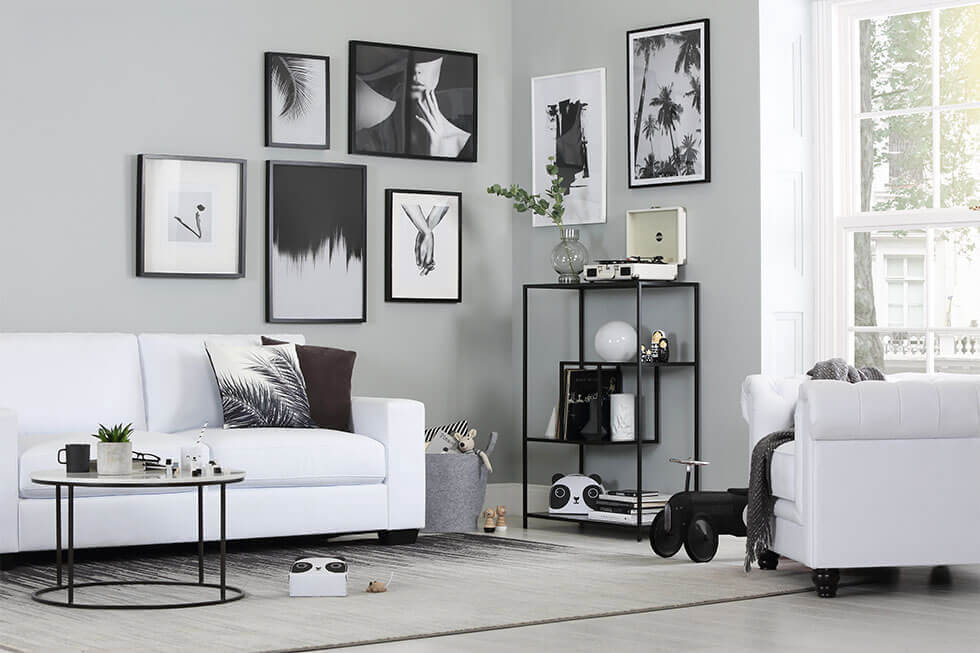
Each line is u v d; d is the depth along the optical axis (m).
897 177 6.57
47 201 6.41
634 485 7.17
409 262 7.41
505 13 7.71
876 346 6.63
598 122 7.33
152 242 6.64
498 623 4.22
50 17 6.41
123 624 4.18
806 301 6.81
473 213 7.67
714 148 6.80
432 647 3.88
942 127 6.43
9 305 6.31
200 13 6.80
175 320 6.72
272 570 5.31
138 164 6.61
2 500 5.16
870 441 4.79
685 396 6.92
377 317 7.32
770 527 5.20
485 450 7.61
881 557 4.79
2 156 6.30
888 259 6.59
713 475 6.76
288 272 7.01
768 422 5.53
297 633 4.04
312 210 7.08
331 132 7.20
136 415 6.05
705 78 6.82
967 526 4.86
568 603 4.59
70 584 4.51
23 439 5.48
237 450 5.63
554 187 7.23
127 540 5.39
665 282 6.75
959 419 4.80
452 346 7.57
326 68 7.13
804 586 4.98
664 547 5.68
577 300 7.44
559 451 7.52
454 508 6.65
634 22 7.17
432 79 7.50
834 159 6.77
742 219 6.68
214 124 6.84
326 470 5.81
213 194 6.80
